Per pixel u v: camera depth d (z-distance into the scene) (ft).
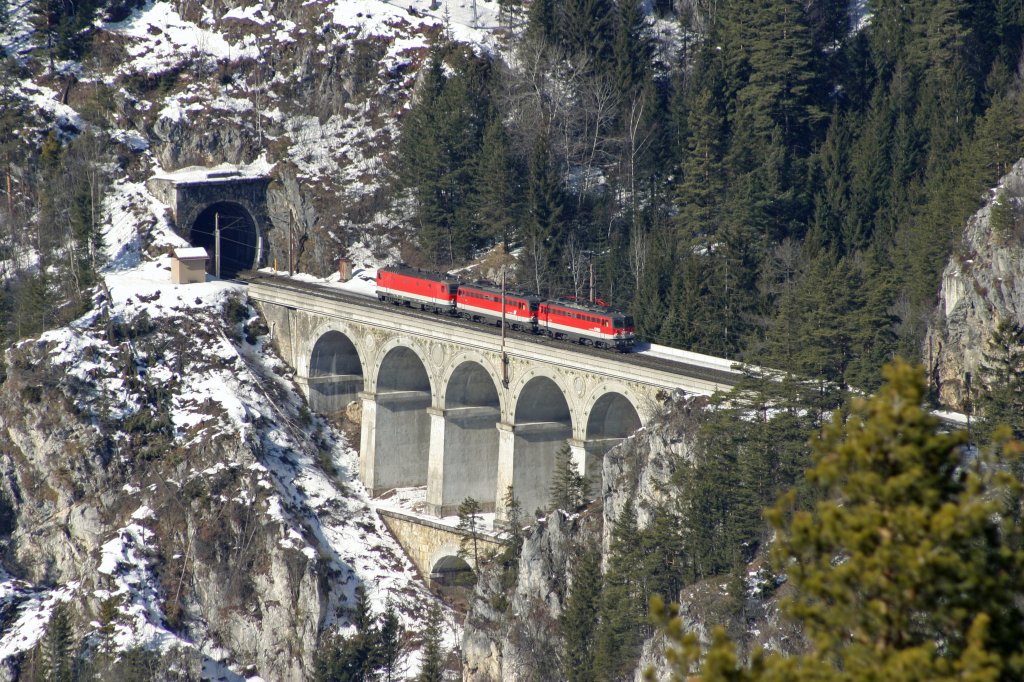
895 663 406.00
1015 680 405.59
